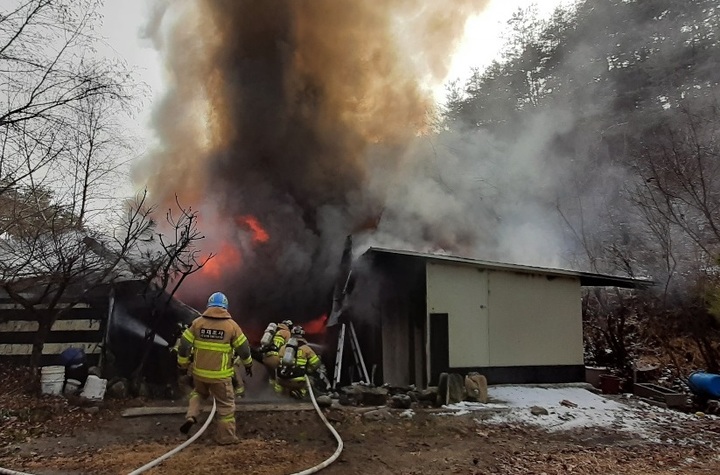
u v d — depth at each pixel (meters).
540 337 10.59
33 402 7.53
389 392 9.30
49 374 8.03
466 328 10.15
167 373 9.14
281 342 9.11
